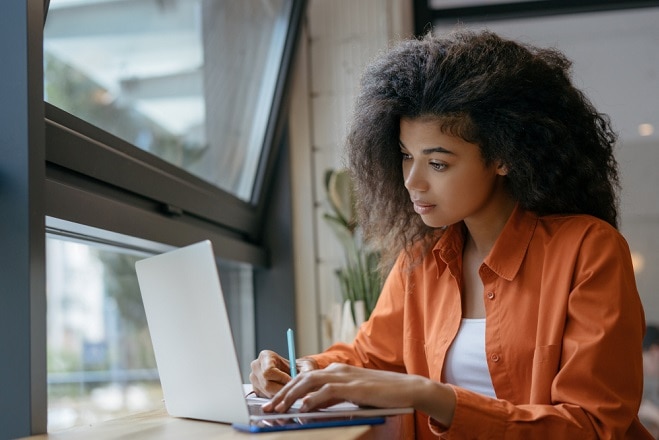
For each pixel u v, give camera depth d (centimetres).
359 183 171
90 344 252
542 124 148
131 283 257
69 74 181
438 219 149
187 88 240
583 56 324
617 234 142
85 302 251
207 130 256
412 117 147
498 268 148
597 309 133
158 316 132
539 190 149
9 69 136
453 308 157
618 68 322
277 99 295
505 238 149
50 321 246
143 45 215
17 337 131
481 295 156
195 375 124
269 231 301
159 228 202
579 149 154
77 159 169
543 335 140
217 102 262
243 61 277
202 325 119
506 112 145
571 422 123
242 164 286
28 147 134
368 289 276
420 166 148
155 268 129
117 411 254
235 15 270
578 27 325
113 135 191
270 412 120
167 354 132
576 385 129
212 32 254
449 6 325
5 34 137
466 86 143
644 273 315
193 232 227
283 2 293
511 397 145
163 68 225
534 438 122
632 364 132
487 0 323
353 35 305
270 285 299
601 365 129
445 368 155
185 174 234
